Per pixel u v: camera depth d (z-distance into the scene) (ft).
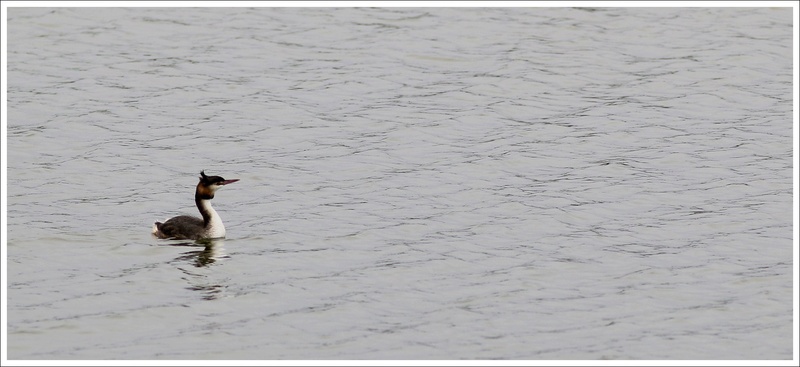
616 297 117.39
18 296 117.08
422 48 194.49
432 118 169.07
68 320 112.57
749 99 175.63
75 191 145.59
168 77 184.14
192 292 118.11
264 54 192.95
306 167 153.17
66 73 185.06
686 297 117.50
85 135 163.43
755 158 155.53
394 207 140.36
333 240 130.62
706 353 107.45
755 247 128.98
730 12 208.33
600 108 172.76
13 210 139.03
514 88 179.63
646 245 129.70
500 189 146.00
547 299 117.08
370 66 187.93
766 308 115.14
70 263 124.47
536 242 130.52
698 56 191.31
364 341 108.99
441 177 149.69
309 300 116.67
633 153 157.79
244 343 108.68
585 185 146.92
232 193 145.07
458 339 109.50
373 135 163.63
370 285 119.85
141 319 112.78
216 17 207.10
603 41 197.47
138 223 135.74
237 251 127.34
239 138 162.91
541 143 160.86
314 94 177.88
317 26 203.31
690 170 151.84
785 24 203.51
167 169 152.97
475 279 121.29
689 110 172.04
